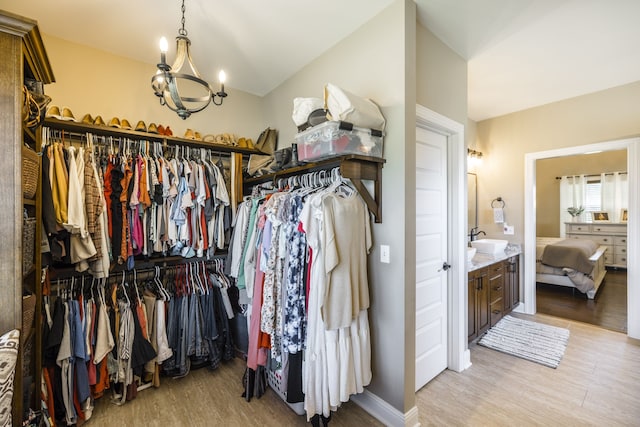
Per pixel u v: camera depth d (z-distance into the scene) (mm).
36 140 1605
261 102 3174
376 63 1882
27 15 1847
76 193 1753
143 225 2107
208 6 1800
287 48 2271
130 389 2014
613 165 6312
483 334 3053
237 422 1806
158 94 1418
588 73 2740
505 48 2287
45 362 1684
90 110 2207
